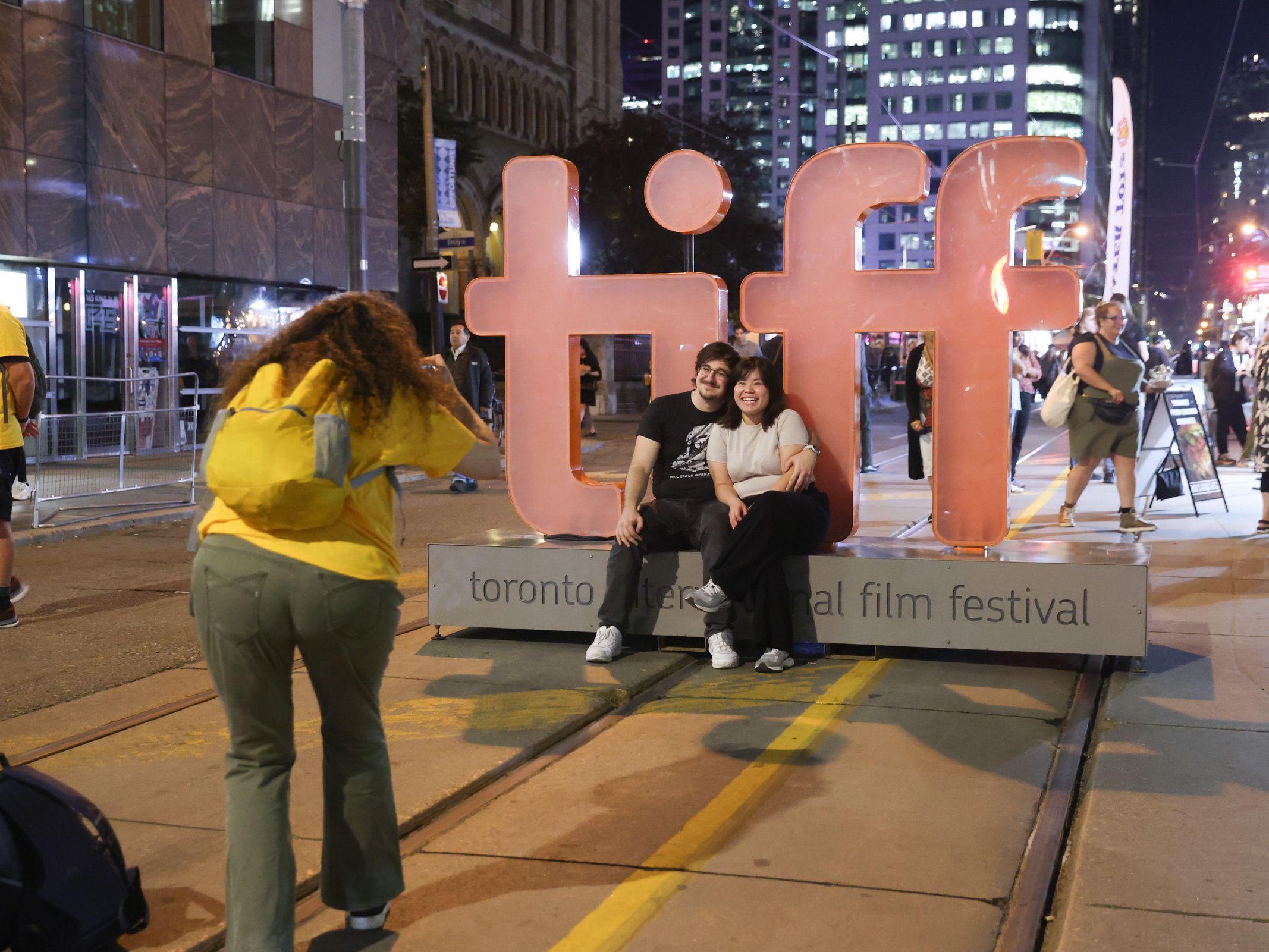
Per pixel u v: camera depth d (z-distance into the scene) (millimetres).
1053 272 5848
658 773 4285
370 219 22844
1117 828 3645
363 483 2996
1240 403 15516
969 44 156875
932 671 5660
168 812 3955
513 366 6531
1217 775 4125
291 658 2951
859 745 4555
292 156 20922
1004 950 2969
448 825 3846
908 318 6086
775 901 3250
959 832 3697
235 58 19812
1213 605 6934
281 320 21281
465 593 6336
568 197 6395
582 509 6496
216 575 2885
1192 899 3158
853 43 168750
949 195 5961
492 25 52312
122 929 2883
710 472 6039
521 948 3037
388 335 3068
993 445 5996
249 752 2939
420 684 5480
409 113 42500
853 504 6262
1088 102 157000
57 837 2811
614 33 62812
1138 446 9922
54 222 16750
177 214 18750
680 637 6309
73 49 16938
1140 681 5363
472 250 49688
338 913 3271
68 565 9398
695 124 53938
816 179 6160
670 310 6301
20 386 6859
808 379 6258
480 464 3275
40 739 4824
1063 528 9992
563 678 5547
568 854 3588
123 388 18125
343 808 3076
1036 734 4680
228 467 2820
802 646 6285
